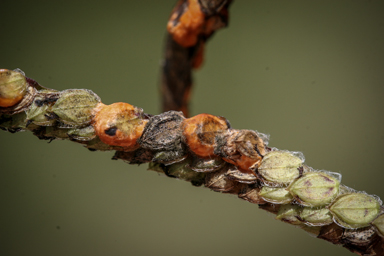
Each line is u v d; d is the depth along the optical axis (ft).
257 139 0.22
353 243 0.22
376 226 0.22
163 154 0.22
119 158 0.22
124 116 0.22
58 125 0.22
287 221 0.22
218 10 0.28
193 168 0.22
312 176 0.22
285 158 0.22
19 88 0.21
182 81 0.34
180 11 0.28
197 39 0.29
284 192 0.22
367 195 0.22
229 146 0.21
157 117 0.22
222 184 0.22
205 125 0.22
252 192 0.22
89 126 0.22
